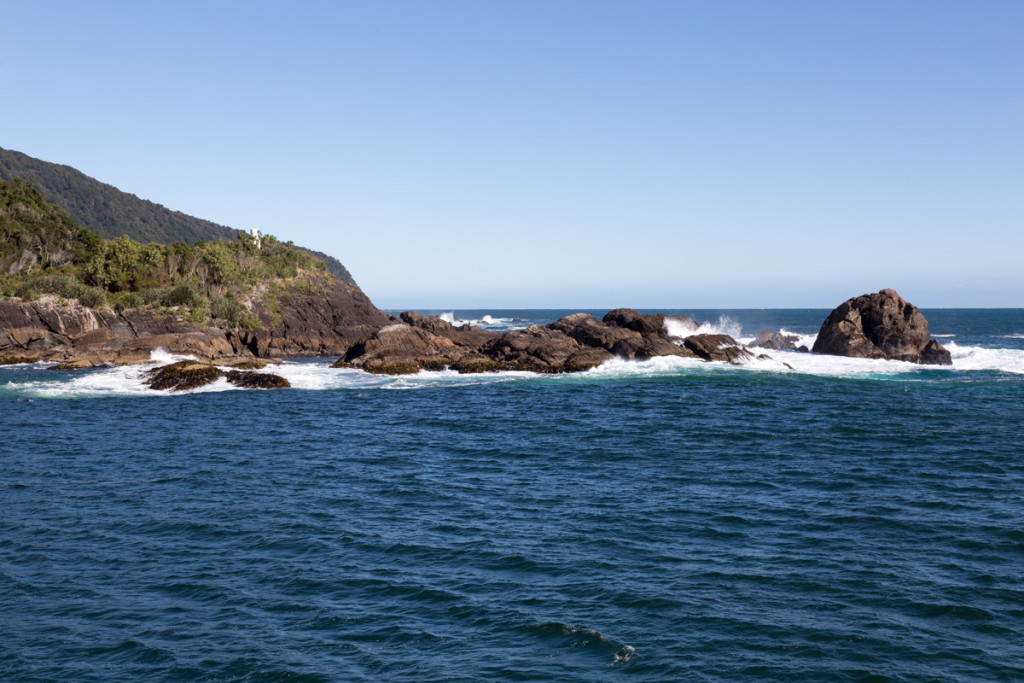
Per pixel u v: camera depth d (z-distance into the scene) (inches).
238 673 586.6
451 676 579.8
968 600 708.0
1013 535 893.8
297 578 773.3
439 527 939.3
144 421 1760.6
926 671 581.9
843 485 1143.6
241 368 2672.2
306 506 1037.2
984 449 1412.4
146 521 965.8
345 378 2556.6
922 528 924.0
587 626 660.1
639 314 3403.1
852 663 593.9
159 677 581.6
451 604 708.0
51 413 1866.4
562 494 1099.9
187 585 756.6
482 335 3494.1
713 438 1536.7
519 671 586.9
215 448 1450.5
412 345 2920.8
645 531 919.0
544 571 788.0
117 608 704.4
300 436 1581.0
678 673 579.8
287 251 4584.2
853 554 832.9
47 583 762.8
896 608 692.1
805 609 691.4
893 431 1599.4
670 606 698.2
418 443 1504.7
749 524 945.5
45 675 584.1
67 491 1117.1
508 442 1510.8
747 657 603.8
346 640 639.8
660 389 2285.9
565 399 2097.7
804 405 1971.0
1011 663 593.3
